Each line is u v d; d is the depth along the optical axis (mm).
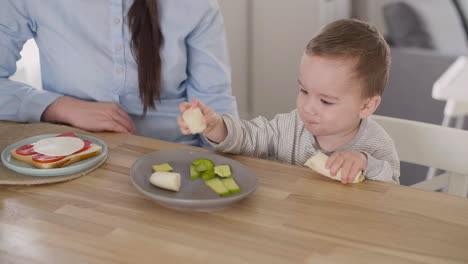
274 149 1207
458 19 3559
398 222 798
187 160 979
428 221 805
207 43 1405
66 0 1244
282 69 2941
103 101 1334
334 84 980
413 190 909
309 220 791
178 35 1325
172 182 848
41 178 877
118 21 1267
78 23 1265
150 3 1241
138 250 693
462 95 2086
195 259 678
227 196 806
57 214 778
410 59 3400
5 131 1094
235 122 1098
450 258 710
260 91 2900
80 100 1249
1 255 672
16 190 852
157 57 1292
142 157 947
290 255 697
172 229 749
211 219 782
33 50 1734
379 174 965
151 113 1399
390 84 3262
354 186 916
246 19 2682
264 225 771
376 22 4113
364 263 689
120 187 875
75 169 904
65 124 1222
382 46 1033
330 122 1028
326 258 695
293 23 2883
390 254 713
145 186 868
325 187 907
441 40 3611
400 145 1229
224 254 692
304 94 1040
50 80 1355
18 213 777
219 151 1070
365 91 1017
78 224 752
